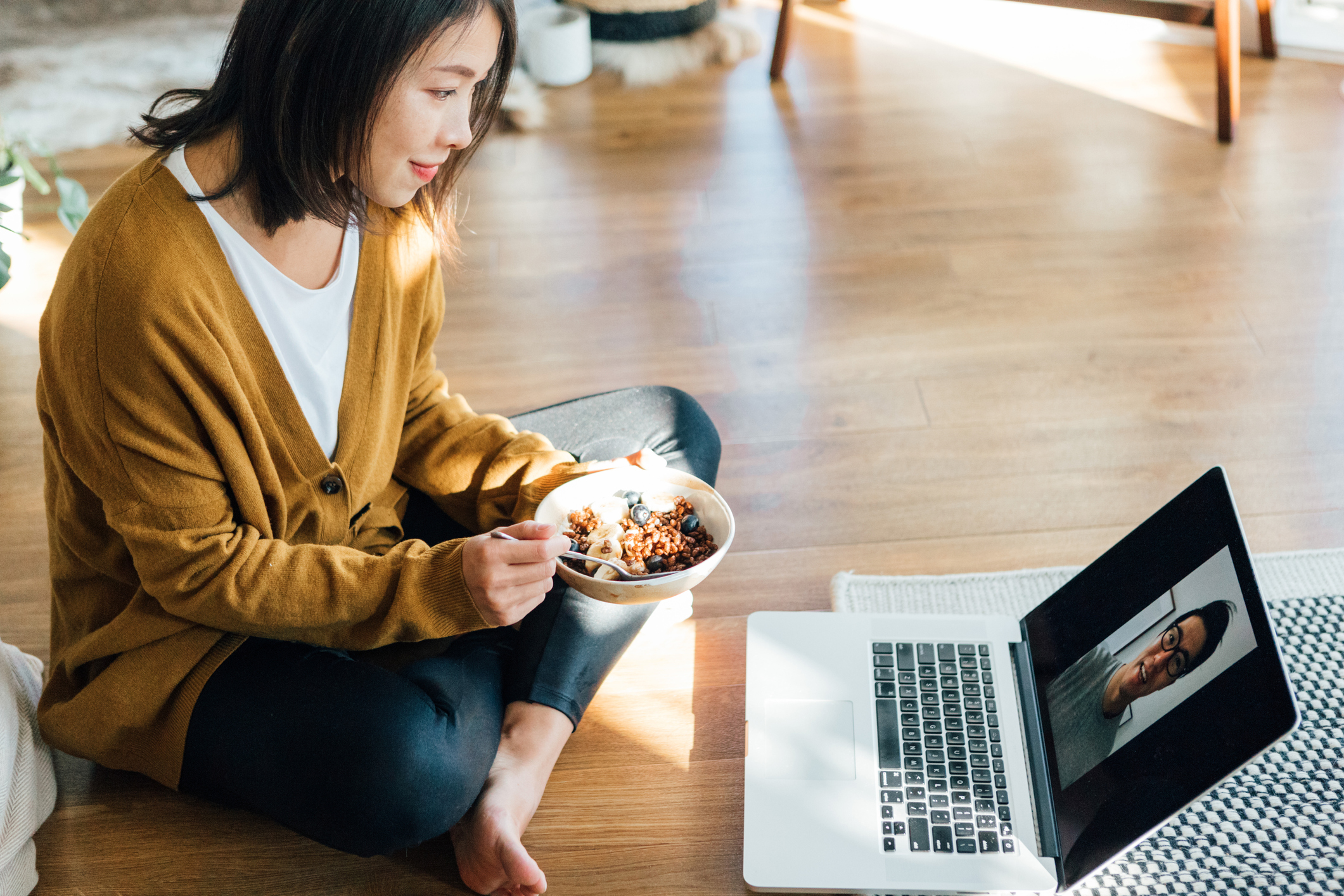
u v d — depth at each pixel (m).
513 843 1.11
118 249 0.93
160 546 1.02
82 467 1.00
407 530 1.38
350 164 0.94
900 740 1.19
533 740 1.23
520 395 1.91
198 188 0.97
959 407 1.84
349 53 0.86
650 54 2.84
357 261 1.11
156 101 0.98
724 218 2.33
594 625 1.26
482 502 1.34
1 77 2.81
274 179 0.94
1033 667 1.25
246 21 0.89
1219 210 2.26
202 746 1.12
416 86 0.90
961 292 2.10
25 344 2.04
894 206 2.34
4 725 1.18
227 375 0.99
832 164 2.49
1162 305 2.03
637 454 1.31
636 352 2.00
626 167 2.51
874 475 1.73
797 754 1.18
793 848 1.11
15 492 1.74
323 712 1.08
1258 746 0.92
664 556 1.17
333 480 1.13
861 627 1.31
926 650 1.29
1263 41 2.72
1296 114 2.53
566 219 2.35
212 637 1.12
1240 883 1.13
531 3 2.93
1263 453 1.72
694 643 1.48
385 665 1.17
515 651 1.27
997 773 1.16
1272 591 1.46
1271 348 1.92
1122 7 2.43
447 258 1.25
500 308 2.12
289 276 1.06
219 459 1.03
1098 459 1.73
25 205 2.38
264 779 1.09
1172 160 2.42
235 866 1.23
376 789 1.06
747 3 3.14
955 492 1.69
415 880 1.20
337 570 1.07
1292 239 2.17
